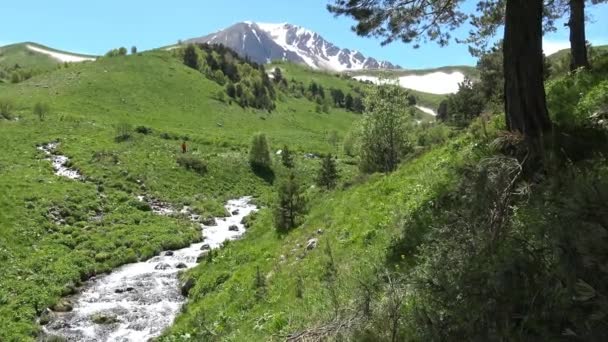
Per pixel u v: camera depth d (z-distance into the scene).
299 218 22.59
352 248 14.30
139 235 35.38
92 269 28.31
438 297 5.59
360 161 38.28
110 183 48.28
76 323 21.00
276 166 72.12
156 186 51.66
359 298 8.35
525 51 10.08
